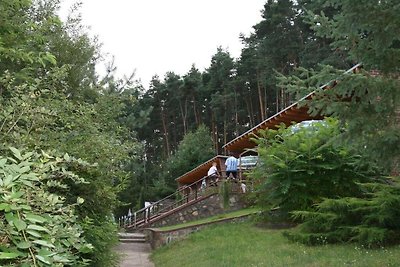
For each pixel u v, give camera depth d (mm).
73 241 2707
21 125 4723
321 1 7164
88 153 6910
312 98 7227
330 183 11117
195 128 51625
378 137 6809
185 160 36438
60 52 12883
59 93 7156
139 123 18172
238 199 16484
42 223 2359
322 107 7156
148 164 47781
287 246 9570
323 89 7094
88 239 6723
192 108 53875
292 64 39031
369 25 6516
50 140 6051
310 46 34500
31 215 2223
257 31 42094
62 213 2844
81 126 7309
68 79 12445
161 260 11602
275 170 11398
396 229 8906
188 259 10320
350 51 7082
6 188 2230
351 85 6730
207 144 38062
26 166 2520
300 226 10195
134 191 33688
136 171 34344
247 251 9656
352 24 6551
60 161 3430
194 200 17875
